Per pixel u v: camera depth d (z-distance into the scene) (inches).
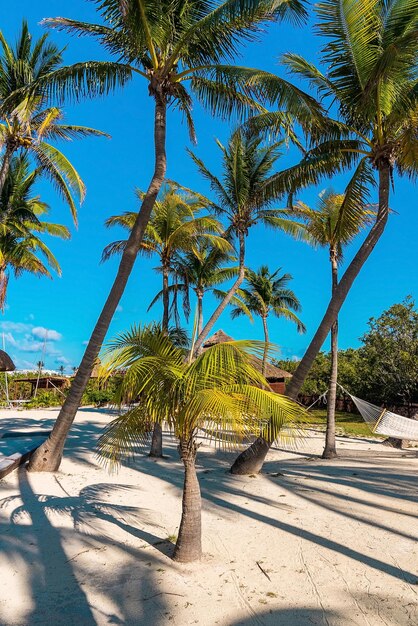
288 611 158.2
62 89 378.0
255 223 576.4
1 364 838.5
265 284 1291.8
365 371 1148.5
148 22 330.0
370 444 745.6
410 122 366.0
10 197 795.4
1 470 347.9
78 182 569.9
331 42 362.0
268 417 182.1
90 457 450.3
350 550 211.0
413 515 263.6
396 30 357.7
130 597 168.7
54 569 191.5
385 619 152.3
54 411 1046.4
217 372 181.5
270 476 372.8
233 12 309.6
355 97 382.3
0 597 169.6
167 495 309.3
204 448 546.3
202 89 378.0
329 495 307.0
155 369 183.3
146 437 212.7
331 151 403.5
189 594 170.6
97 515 259.1
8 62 530.0
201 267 730.8
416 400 1105.4
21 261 896.3
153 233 526.6
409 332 1060.5
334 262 569.6
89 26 362.0
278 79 336.5
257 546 215.8
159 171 364.2
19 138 562.3
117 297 365.4
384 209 377.4
